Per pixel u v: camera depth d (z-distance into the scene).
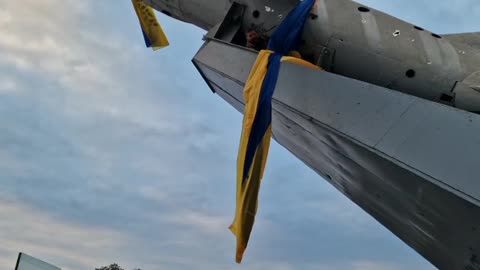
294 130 10.14
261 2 11.60
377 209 9.66
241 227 8.47
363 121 7.41
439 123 6.49
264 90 9.16
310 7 10.42
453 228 6.83
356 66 10.49
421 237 8.41
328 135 8.21
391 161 6.68
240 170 8.86
